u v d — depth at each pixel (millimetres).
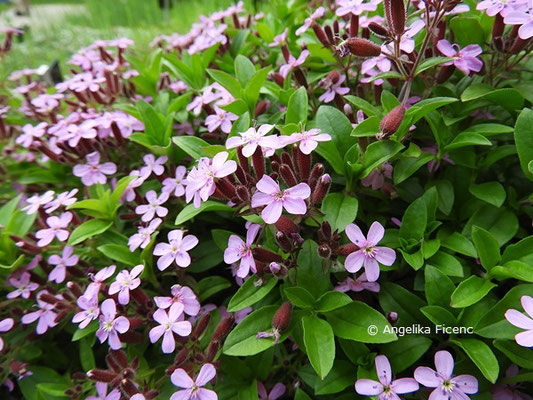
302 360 115
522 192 122
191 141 128
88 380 116
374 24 106
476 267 111
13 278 128
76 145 146
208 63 174
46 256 138
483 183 118
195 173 103
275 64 183
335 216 107
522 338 82
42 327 119
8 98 200
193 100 161
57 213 146
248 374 110
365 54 110
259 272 104
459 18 126
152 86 175
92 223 127
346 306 101
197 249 131
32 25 458
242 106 133
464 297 95
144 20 460
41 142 155
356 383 92
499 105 123
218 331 102
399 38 106
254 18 206
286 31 166
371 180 116
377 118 107
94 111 169
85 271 130
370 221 121
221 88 143
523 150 104
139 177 138
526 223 120
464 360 98
